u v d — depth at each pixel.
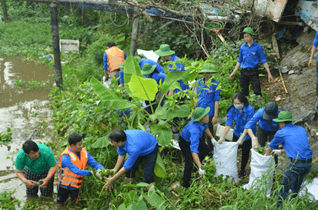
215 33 9.43
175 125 5.66
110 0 8.79
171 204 3.92
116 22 13.30
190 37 9.66
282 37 8.34
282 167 4.69
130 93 4.95
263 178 3.77
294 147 3.73
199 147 4.52
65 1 8.43
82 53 13.55
